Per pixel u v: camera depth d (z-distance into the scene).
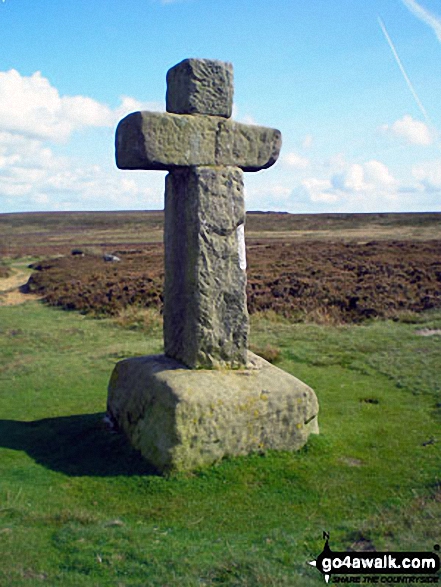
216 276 7.34
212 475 6.54
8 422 8.84
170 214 7.77
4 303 24.69
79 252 48.44
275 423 7.16
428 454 7.23
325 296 19.78
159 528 5.34
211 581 4.14
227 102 7.32
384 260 28.78
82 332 17.42
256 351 13.20
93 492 6.21
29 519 5.29
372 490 6.22
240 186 7.37
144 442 7.00
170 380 6.98
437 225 79.31
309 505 5.91
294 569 4.34
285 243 50.66
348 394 10.22
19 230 108.81
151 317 18.55
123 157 6.94
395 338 14.05
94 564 4.41
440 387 10.21
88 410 9.45
